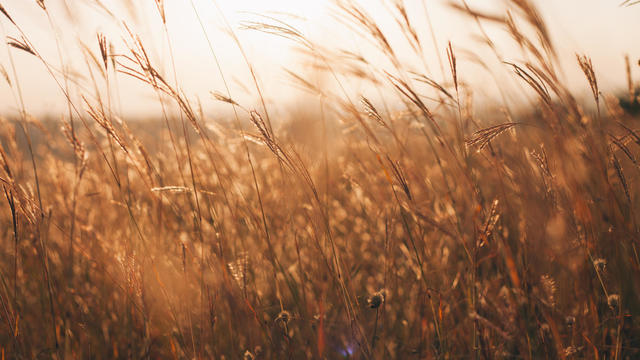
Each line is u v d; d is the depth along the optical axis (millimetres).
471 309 885
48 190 1193
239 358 961
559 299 944
